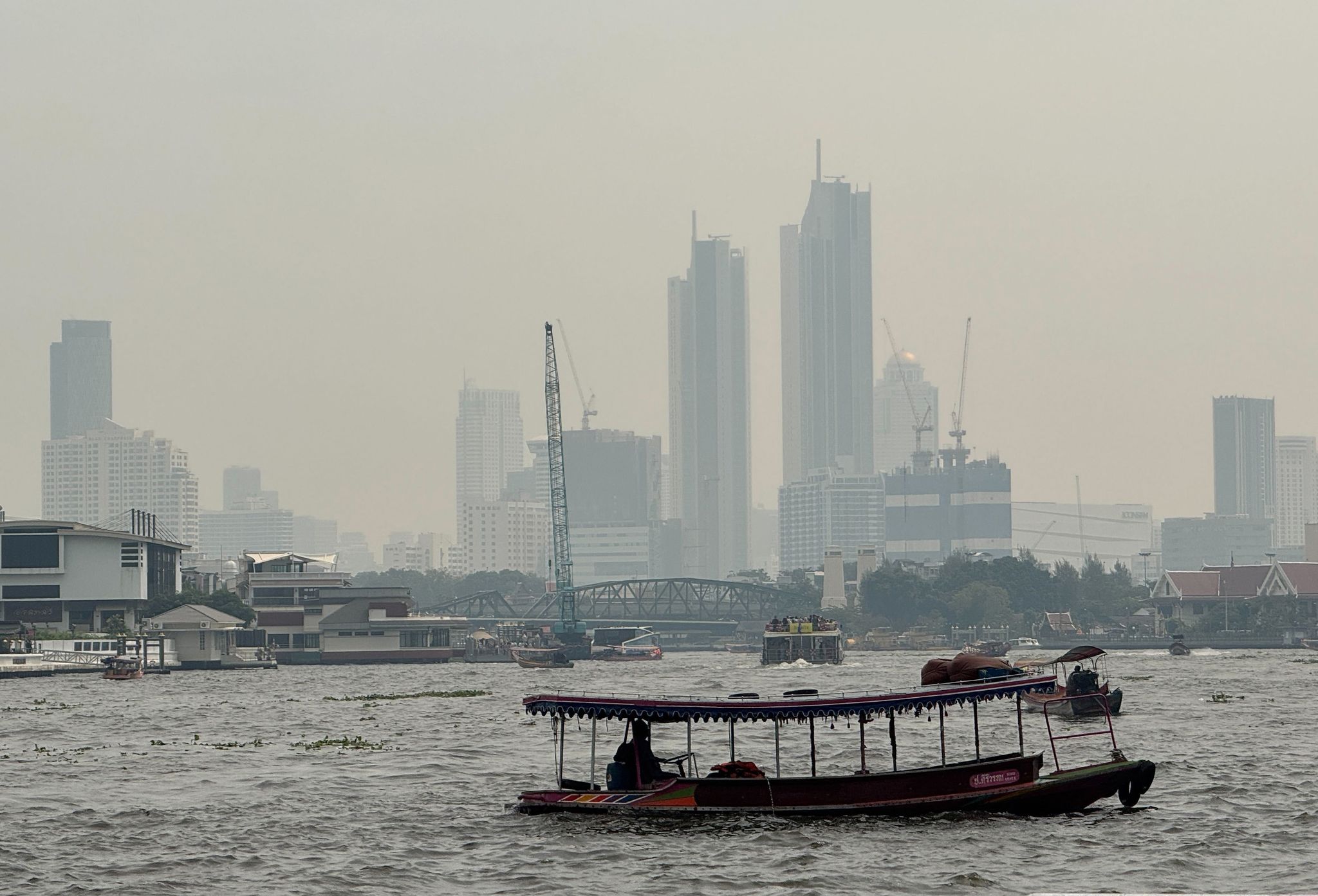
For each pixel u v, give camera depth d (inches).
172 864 2760.8
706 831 2925.7
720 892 2456.9
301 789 3769.7
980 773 3024.1
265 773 4131.4
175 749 4877.0
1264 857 2679.6
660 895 2448.3
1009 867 2600.9
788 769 4042.8
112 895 2507.4
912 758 4261.8
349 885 2566.4
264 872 2682.1
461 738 5167.3
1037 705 6092.5
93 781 3981.3
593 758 3181.6
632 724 3166.8
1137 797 3120.1
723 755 4370.1
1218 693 7327.8
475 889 2518.5
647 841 2859.3
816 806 2989.7
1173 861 2645.2
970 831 2891.2
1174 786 3553.2
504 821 3164.4
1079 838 2832.2
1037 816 3053.6
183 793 3713.1
